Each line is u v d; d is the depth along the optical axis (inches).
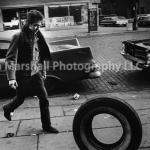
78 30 1171.3
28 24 166.4
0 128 195.5
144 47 304.8
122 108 136.9
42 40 178.5
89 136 147.3
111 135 177.3
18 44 168.1
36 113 222.8
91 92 284.5
